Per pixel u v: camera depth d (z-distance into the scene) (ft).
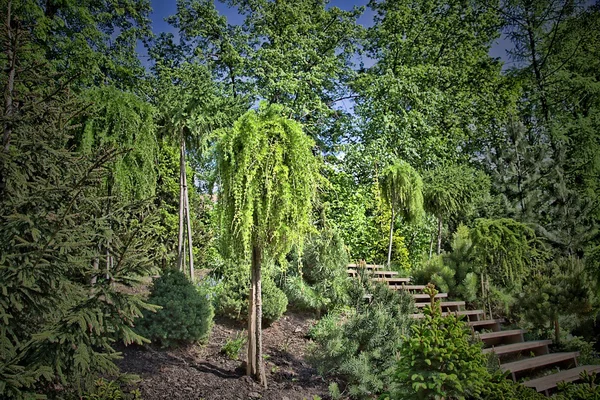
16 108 10.00
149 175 19.69
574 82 47.70
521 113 53.11
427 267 26.58
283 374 15.67
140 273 10.05
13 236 8.54
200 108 23.39
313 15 44.37
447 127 45.98
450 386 8.69
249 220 13.29
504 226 23.29
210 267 31.71
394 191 29.73
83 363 8.23
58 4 34.60
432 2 46.44
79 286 9.55
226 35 40.65
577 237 33.06
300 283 22.65
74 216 9.05
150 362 14.38
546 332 21.16
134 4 40.68
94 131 17.48
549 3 49.52
